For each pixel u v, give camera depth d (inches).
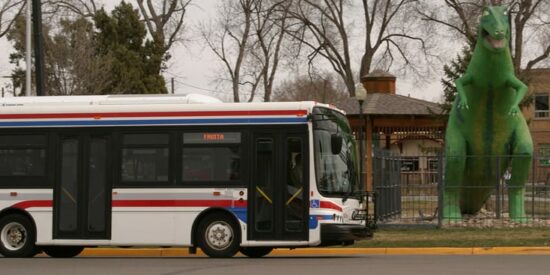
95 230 863.7
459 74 1815.9
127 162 863.7
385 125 1847.9
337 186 841.5
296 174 833.5
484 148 1170.0
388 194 1209.4
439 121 1833.2
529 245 933.8
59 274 689.6
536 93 2942.9
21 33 1915.6
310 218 824.9
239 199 838.5
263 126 842.2
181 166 852.0
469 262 785.6
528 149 1155.9
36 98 896.9
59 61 1781.5
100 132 872.3
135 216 856.3
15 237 884.6
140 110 867.4
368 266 745.0
